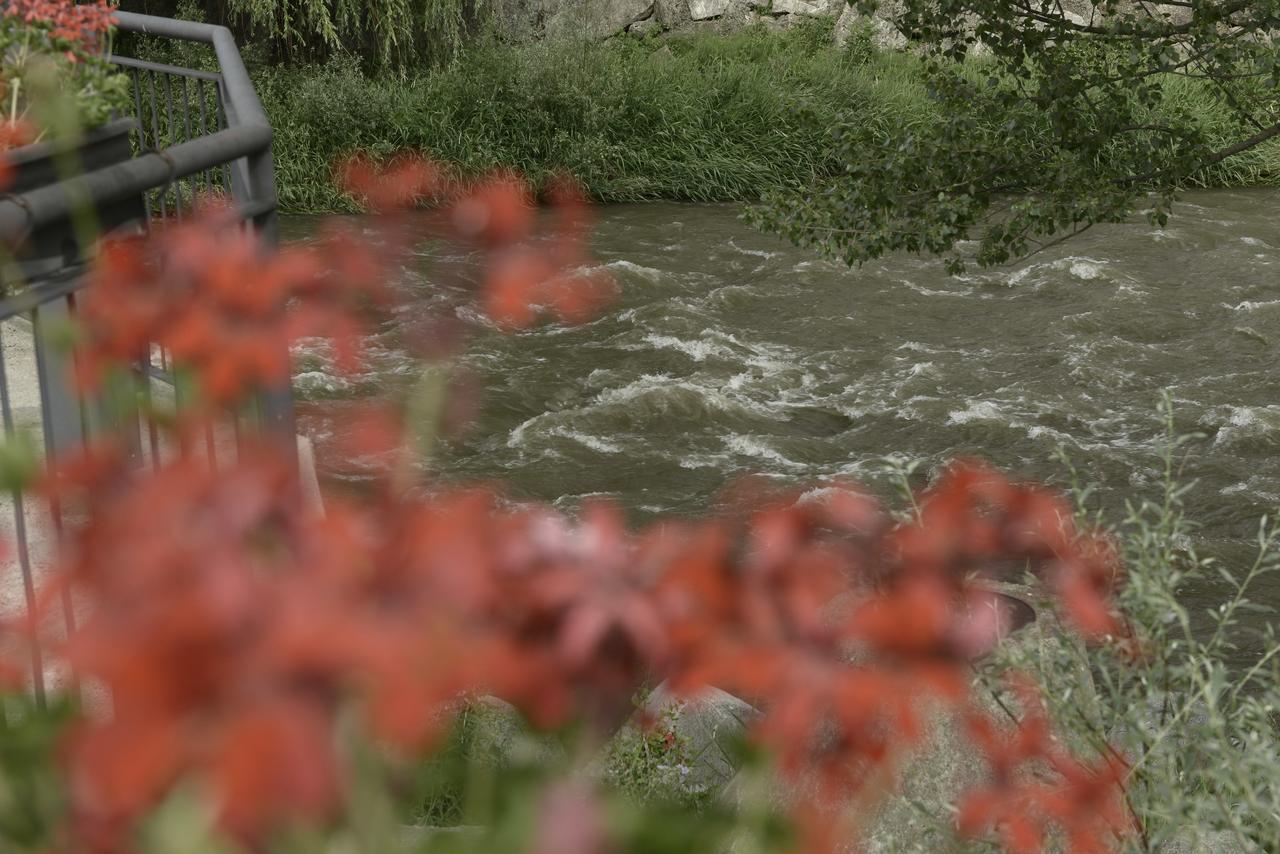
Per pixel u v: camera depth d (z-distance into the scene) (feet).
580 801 1.92
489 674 1.70
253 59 66.28
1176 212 57.82
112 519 1.78
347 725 1.57
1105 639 7.25
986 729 3.09
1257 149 66.33
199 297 2.44
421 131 63.87
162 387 10.57
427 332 2.46
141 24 16.33
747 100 68.03
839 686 2.00
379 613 1.68
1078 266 47.96
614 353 39.65
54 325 2.42
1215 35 20.75
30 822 1.90
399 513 1.87
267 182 9.87
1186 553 25.36
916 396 36.52
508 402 35.37
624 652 2.00
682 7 85.71
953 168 22.57
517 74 66.69
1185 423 34.09
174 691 1.44
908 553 2.19
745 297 45.85
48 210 5.91
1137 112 63.26
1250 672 7.75
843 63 75.97
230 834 1.46
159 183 7.57
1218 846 7.40
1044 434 33.42
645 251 52.80
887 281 47.93
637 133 66.69
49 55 9.46
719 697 11.91
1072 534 5.73
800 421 35.04
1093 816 3.58
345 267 2.48
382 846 1.79
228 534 1.76
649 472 31.30
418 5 70.95
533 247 2.49
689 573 2.03
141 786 1.41
